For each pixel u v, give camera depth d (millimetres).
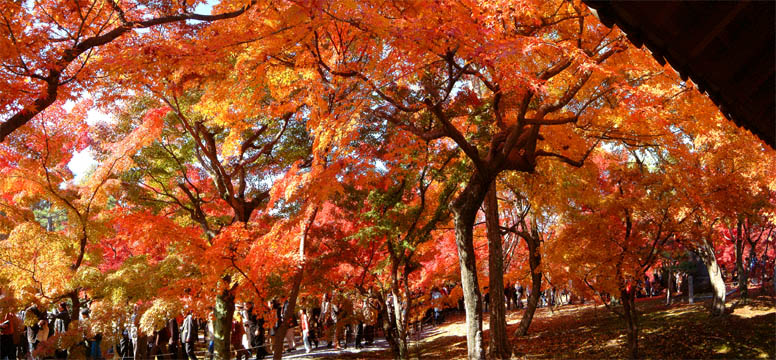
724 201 12055
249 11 10273
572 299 36344
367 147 14492
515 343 17875
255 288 12578
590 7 4516
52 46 7781
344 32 10992
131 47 9023
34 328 16047
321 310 23656
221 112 13352
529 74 10133
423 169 15086
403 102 13477
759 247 29391
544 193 17781
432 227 15055
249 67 11438
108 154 16047
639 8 4277
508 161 12586
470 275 12703
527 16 10531
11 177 12352
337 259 15195
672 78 12484
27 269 11883
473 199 12797
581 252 12211
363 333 22719
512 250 24344
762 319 15219
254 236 13164
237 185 18438
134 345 16656
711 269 17000
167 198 17719
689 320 16984
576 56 9633
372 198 14969
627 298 12539
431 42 8680
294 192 12555
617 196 12461
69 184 13570
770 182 15734
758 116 4676
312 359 17953
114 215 13766
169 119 15266
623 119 12828
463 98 13828
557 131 14789
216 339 14969
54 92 7574
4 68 7203
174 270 14078
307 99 12477
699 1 4164
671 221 12016
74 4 8039
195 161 17047
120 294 12930
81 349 12828
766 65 4398
